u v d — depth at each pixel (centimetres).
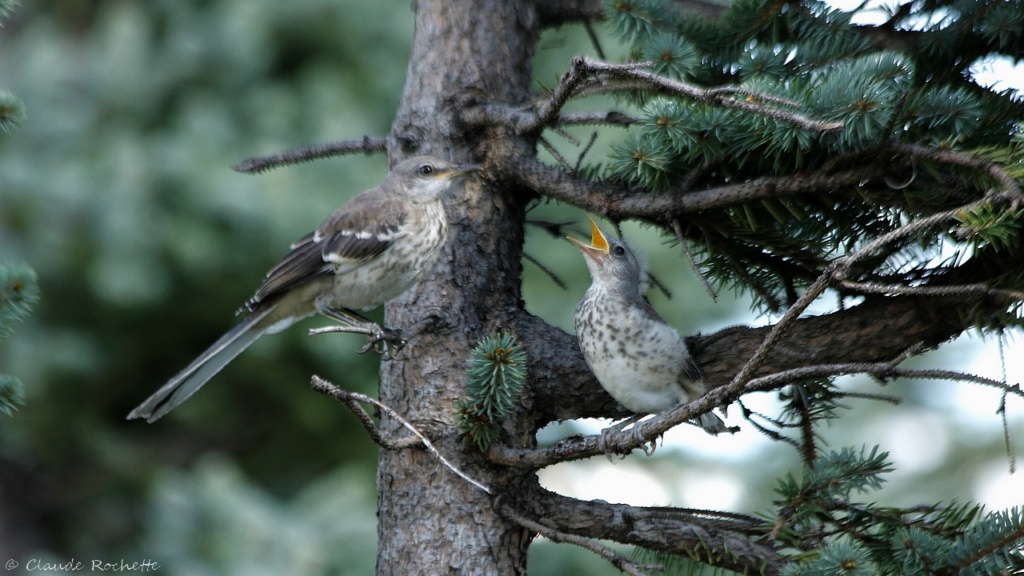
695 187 854
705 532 855
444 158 962
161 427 1958
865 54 862
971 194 778
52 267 1742
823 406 881
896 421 2261
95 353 1834
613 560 789
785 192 810
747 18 862
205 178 1748
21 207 1719
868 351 845
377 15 1911
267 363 1797
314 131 1819
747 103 718
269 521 1658
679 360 891
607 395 925
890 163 787
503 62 988
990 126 815
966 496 2180
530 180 930
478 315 939
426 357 919
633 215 866
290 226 1747
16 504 1914
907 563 765
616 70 757
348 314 1030
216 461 1795
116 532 1933
